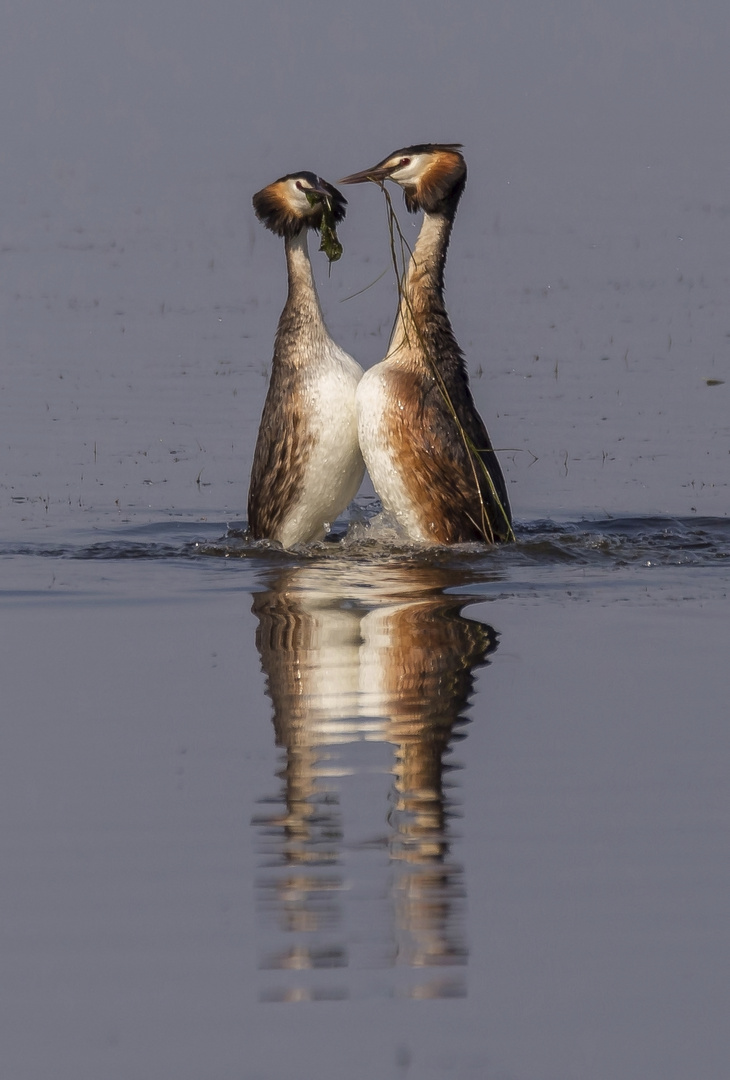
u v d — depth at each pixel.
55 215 45.94
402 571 15.03
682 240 40.12
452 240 40.91
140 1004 7.43
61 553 15.77
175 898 8.33
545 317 30.02
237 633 12.82
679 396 23.41
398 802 9.44
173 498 18.19
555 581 14.62
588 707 11.00
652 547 16.02
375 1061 7.00
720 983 7.57
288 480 15.83
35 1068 6.95
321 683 11.53
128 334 28.48
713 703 11.05
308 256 15.91
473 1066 6.96
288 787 9.67
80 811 9.35
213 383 24.44
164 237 41.09
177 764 10.02
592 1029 7.25
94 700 11.19
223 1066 6.96
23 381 24.55
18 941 7.90
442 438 15.57
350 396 15.74
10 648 12.42
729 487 18.56
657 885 8.45
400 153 15.84
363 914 8.17
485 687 11.42
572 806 9.38
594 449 20.42
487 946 7.86
